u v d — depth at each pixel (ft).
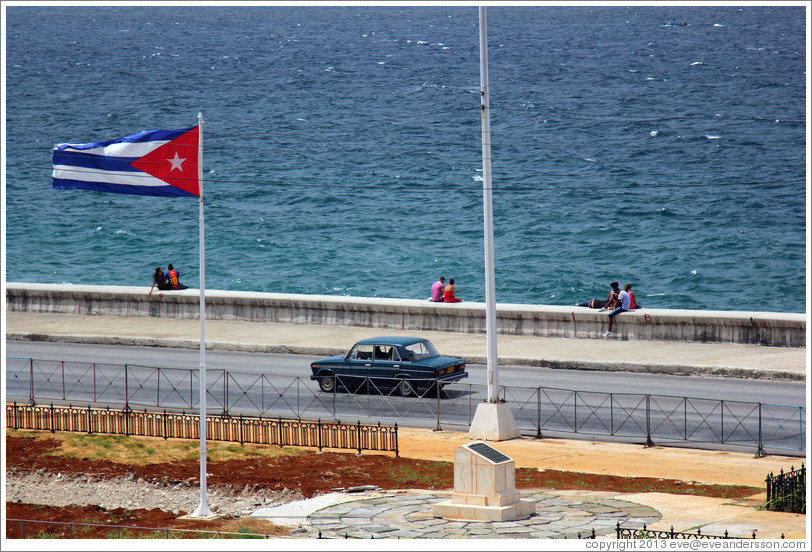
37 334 292.61
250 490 163.32
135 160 156.97
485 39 197.88
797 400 214.69
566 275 463.83
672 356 252.01
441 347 269.23
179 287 320.29
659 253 494.18
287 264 493.77
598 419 206.08
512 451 184.03
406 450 185.37
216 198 643.86
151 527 142.00
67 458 181.57
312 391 232.73
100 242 538.06
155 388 234.99
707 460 175.42
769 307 414.62
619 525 131.54
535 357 256.32
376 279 467.52
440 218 583.99
